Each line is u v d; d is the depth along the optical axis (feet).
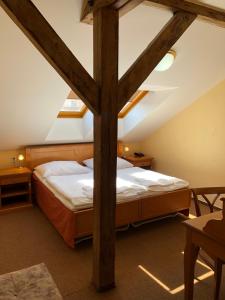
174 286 7.12
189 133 13.99
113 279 7.00
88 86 5.93
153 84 11.08
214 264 6.34
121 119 15.67
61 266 7.93
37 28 5.15
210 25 8.23
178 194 11.21
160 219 11.51
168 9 6.61
